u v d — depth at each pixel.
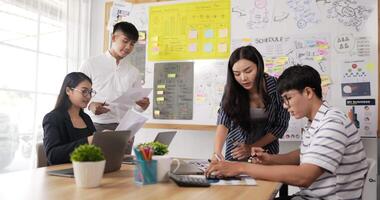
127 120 1.48
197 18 2.86
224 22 2.78
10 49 2.50
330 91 2.49
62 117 1.64
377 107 2.38
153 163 1.16
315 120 1.27
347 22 2.47
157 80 2.98
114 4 3.11
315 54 2.53
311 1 2.55
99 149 1.11
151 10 3.01
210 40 2.82
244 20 2.72
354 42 2.45
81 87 1.68
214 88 2.79
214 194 1.01
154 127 2.97
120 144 1.36
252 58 1.82
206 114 2.82
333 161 1.15
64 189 1.05
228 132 2.02
